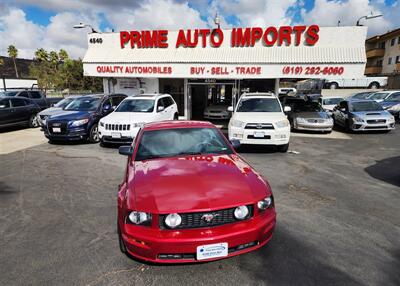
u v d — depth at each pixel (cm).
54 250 331
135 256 281
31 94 1708
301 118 1232
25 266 302
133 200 286
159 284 271
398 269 289
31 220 413
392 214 420
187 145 423
